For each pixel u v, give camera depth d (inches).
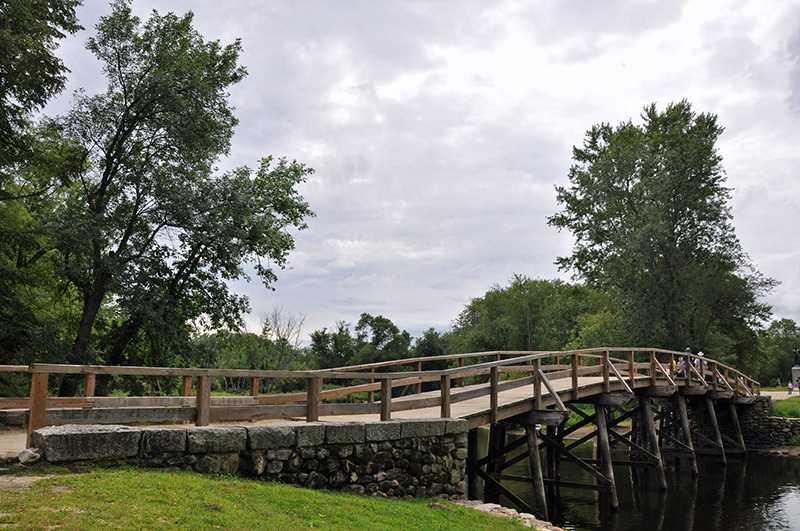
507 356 2440.9
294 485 343.9
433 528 316.2
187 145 816.9
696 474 918.4
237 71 951.0
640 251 1332.4
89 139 801.6
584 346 1834.4
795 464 1032.2
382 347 2546.8
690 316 1434.5
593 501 701.9
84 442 280.7
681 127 1539.1
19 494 233.3
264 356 1403.8
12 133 755.4
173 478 283.6
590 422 821.2
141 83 791.1
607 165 1443.2
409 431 412.5
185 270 891.4
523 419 566.6
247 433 328.2
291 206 999.6
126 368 314.8
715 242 1417.3
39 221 872.9
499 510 432.1
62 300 968.9
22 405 347.3
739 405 1258.6
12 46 668.7
